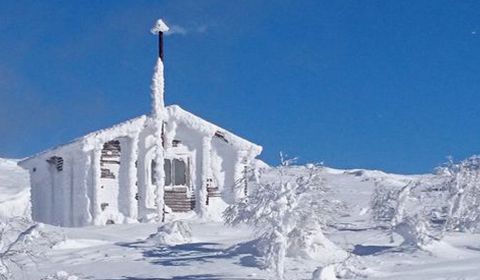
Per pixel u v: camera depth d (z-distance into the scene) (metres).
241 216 16.56
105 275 16.17
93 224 31.66
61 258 18.58
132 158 32.59
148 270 16.50
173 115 33.31
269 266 15.78
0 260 14.99
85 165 32.00
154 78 32.81
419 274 14.87
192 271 16.16
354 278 14.92
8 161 69.12
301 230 17.06
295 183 16.67
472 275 14.35
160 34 33.09
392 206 21.12
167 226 21.12
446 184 21.69
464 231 20.69
